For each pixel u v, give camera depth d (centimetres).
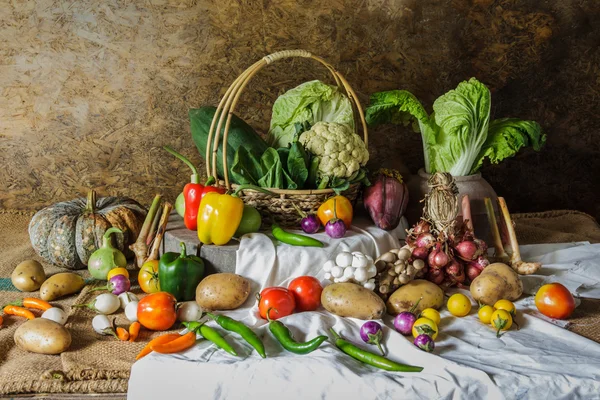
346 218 146
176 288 135
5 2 178
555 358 112
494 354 114
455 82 193
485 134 159
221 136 156
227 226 138
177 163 192
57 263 157
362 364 112
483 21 190
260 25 185
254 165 150
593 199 204
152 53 184
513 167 201
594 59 194
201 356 112
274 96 189
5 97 184
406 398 104
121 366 114
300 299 130
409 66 191
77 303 136
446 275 139
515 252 149
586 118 198
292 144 146
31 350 119
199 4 182
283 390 106
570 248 161
